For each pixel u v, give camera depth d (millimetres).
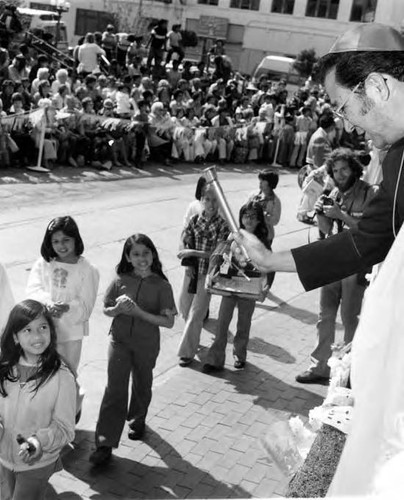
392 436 1425
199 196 7004
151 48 24672
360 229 1666
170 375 6781
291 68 31672
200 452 5480
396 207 1606
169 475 5148
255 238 1886
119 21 36875
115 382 5215
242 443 5645
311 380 6844
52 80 18141
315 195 8062
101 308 8000
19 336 3797
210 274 6426
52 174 14266
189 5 39469
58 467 4094
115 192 13734
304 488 2240
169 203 13383
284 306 9062
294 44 38281
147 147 16797
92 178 14609
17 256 9172
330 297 6684
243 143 19609
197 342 6949
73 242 5117
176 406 6160
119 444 5480
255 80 29719
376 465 1434
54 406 3885
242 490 5012
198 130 18297
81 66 20938
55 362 3883
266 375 6961
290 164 20719
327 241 1715
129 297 5371
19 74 17125
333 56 1685
